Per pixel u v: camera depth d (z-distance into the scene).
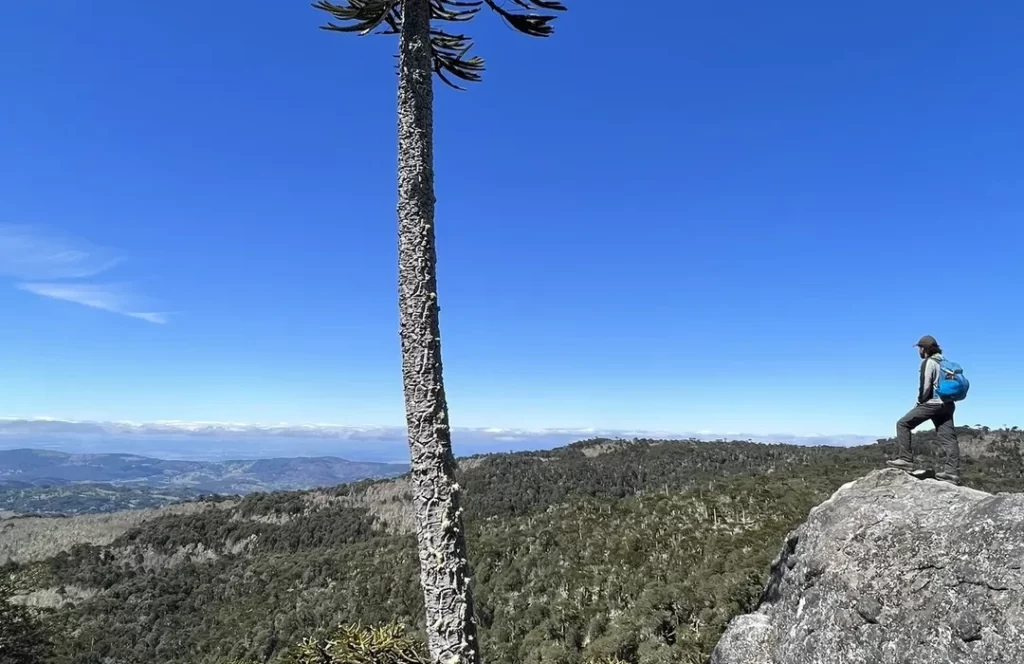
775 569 8.34
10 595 22.28
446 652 5.07
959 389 7.36
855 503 7.11
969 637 5.34
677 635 35.03
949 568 5.76
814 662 6.69
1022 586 5.13
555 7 6.46
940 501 6.47
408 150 5.68
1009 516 5.50
